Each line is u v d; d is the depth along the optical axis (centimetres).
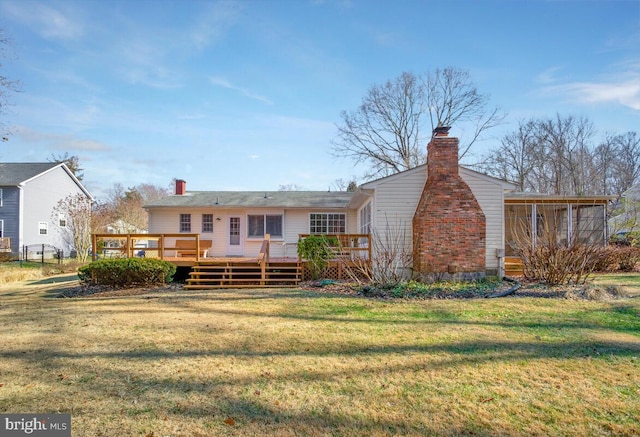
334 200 1864
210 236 1773
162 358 458
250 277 1192
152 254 1986
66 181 2864
